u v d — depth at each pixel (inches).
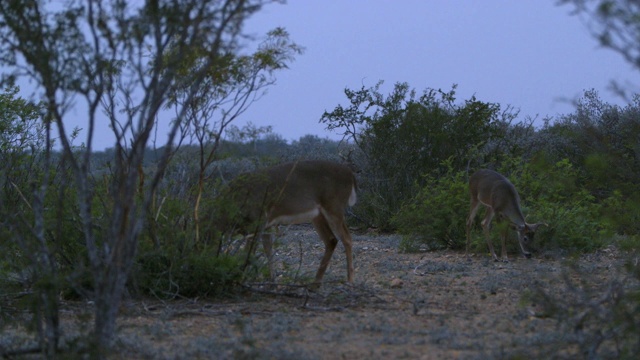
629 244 478.9
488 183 625.6
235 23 285.4
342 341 327.9
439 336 327.3
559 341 309.0
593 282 466.9
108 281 285.3
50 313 297.0
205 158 470.6
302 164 465.4
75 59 276.4
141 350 311.7
